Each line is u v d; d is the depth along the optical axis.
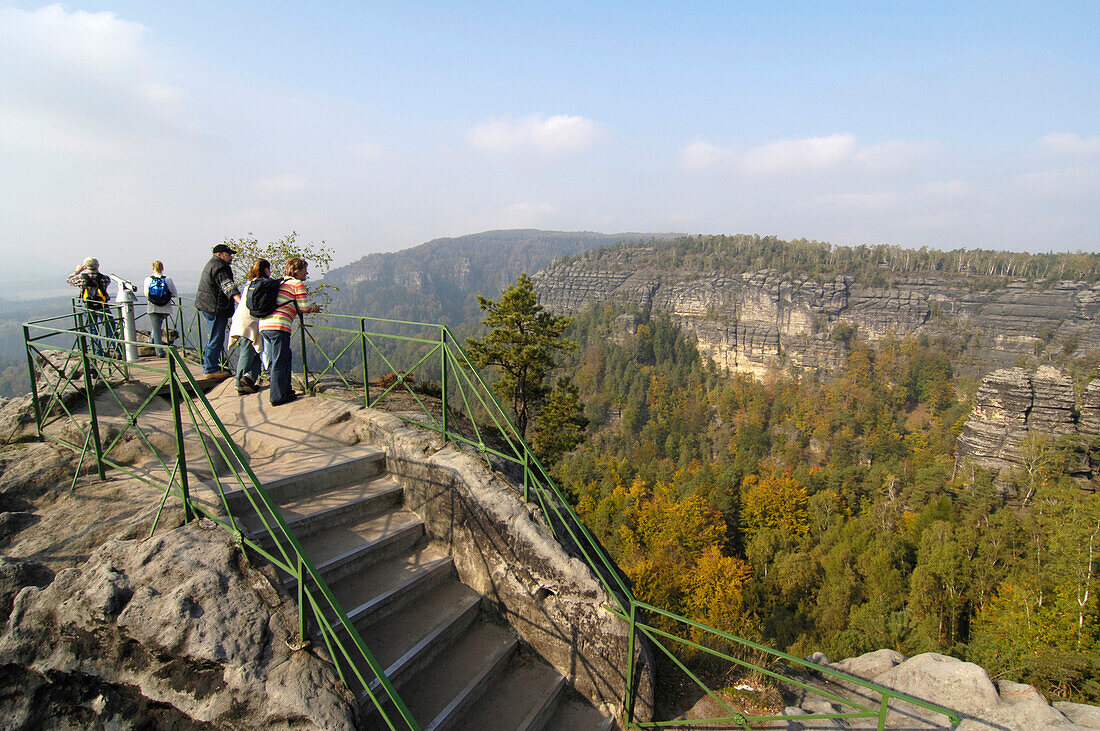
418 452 5.12
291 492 4.62
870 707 4.34
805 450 100.31
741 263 163.38
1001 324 125.88
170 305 9.18
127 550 3.48
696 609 33.94
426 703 3.71
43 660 3.21
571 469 74.38
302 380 7.46
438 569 4.66
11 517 3.88
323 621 3.01
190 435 5.36
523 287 25.06
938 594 29.88
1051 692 11.59
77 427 5.05
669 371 127.62
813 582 37.09
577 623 4.26
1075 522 21.94
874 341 136.00
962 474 68.62
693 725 4.16
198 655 2.93
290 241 15.83
